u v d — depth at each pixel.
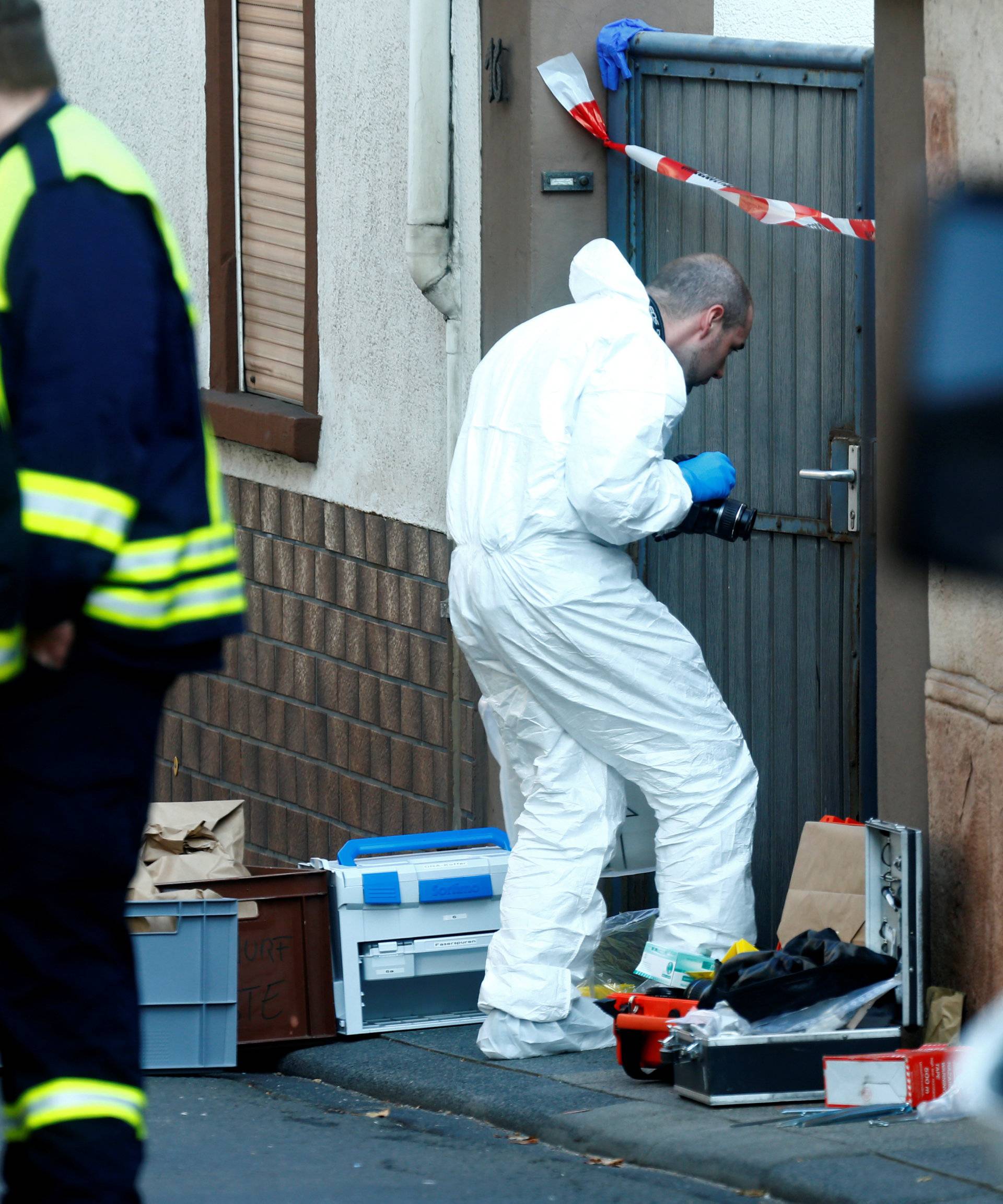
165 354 9.68
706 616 21.97
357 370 26.31
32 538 8.79
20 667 9.18
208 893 18.97
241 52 29.34
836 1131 14.37
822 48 19.88
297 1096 17.91
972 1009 15.98
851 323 19.97
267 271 29.20
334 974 19.84
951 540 3.97
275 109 28.59
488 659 18.58
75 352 8.87
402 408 25.25
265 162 28.97
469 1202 13.41
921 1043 16.03
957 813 16.16
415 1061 18.39
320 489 27.30
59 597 8.93
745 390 21.28
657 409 17.64
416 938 19.84
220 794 30.03
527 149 21.77
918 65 16.48
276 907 19.48
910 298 4.07
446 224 23.59
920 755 16.91
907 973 15.88
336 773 27.11
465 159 23.34
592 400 17.72
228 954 18.81
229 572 9.96
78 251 9.04
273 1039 19.38
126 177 9.48
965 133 15.59
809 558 20.70
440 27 23.23
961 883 16.08
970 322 3.95
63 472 8.78
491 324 22.88
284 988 19.47
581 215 21.97
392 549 25.61
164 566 9.48
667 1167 14.28
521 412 18.23
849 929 17.61
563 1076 17.38
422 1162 14.82
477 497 18.42
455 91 23.47
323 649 27.31
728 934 18.14
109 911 9.66
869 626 19.83
